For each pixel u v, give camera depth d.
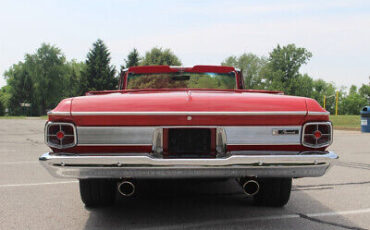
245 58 86.75
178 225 3.67
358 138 15.11
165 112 3.26
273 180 4.04
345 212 4.17
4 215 4.10
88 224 3.75
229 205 4.46
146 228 3.59
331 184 5.79
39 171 7.03
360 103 113.94
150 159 3.05
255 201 4.39
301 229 3.55
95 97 3.39
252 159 3.11
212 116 3.29
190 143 3.34
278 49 85.06
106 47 68.00
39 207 4.44
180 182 3.74
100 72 66.62
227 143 3.30
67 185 5.76
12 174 6.70
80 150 3.27
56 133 3.28
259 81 86.75
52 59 89.12
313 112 3.34
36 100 89.38
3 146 11.91
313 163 3.18
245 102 3.34
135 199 4.80
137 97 3.36
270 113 3.30
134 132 3.28
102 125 3.26
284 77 84.75
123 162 3.06
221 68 5.36
